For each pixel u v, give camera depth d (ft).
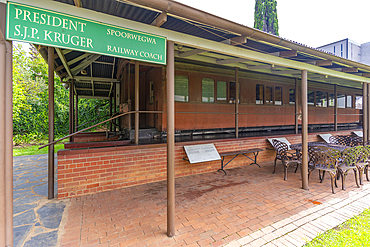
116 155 13.15
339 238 7.84
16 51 33.55
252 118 25.93
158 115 19.69
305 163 13.30
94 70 22.57
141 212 10.11
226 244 7.55
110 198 11.77
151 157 14.34
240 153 17.63
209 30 8.86
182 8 6.73
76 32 6.29
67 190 11.82
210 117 22.39
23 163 20.58
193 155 15.39
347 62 13.76
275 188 13.42
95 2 6.13
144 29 7.67
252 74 25.59
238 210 10.28
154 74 20.94
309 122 32.27
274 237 7.98
